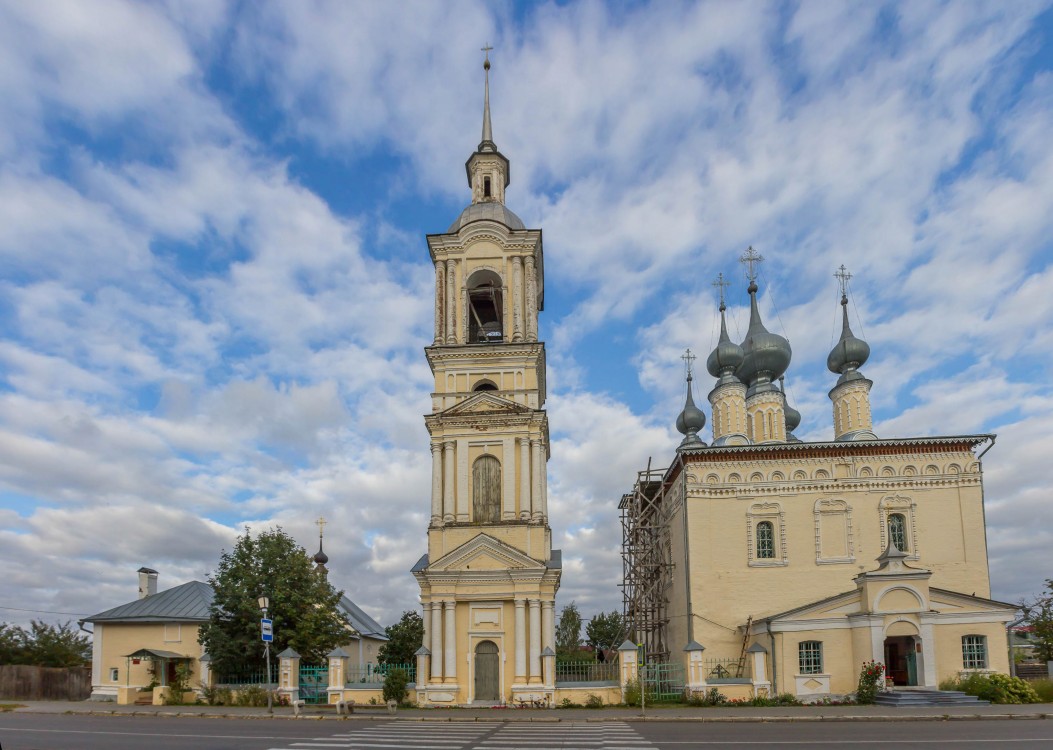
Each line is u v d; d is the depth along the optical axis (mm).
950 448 51031
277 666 46312
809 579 49688
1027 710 35625
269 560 46719
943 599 43594
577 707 41000
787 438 73438
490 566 44094
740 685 42344
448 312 49406
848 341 63156
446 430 47031
